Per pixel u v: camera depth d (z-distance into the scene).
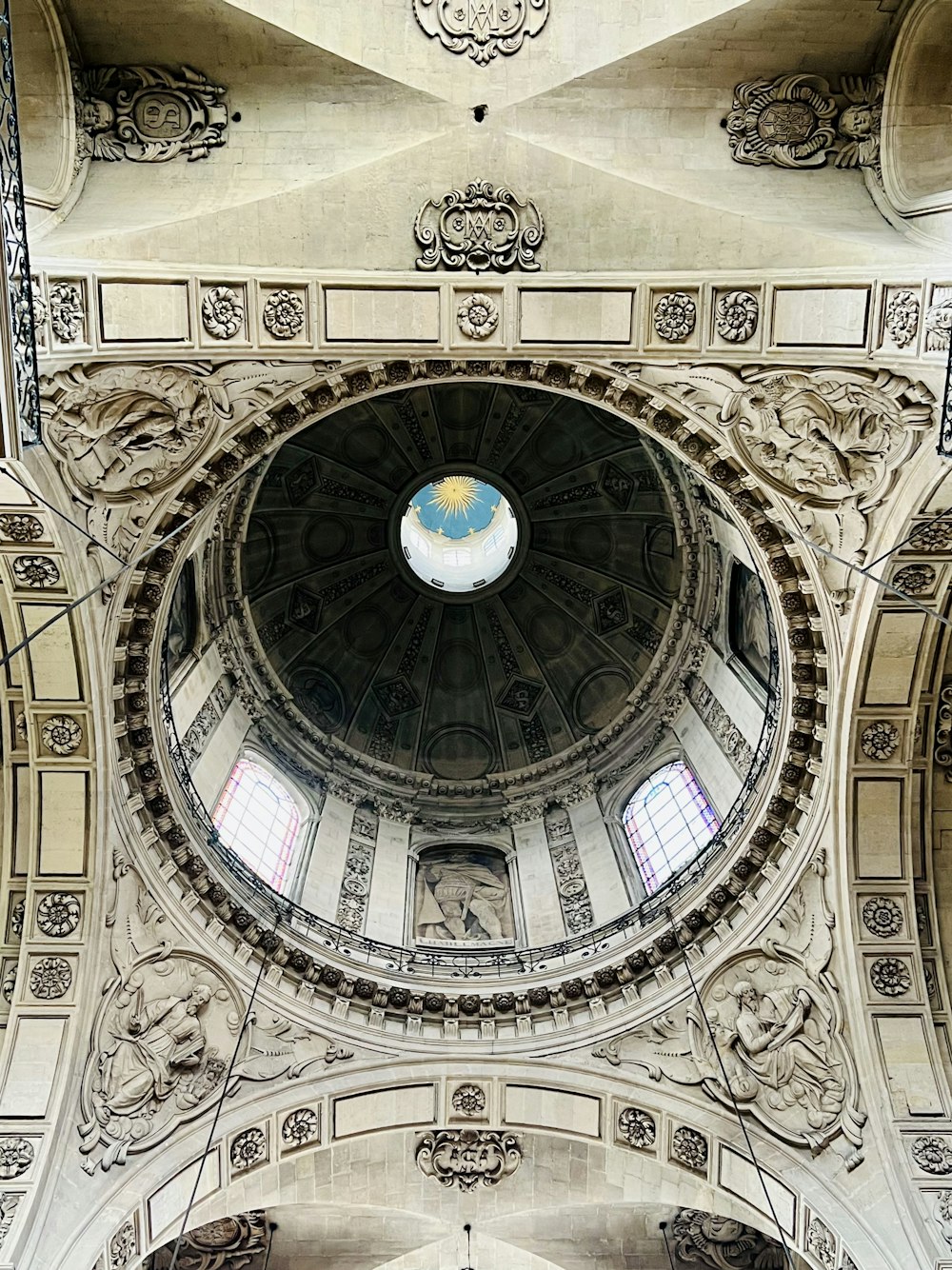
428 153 14.98
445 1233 17.94
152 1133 15.73
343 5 15.18
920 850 17.00
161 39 15.07
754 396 15.08
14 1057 15.35
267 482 27.83
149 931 16.83
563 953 19.39
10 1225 13.88
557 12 15.33
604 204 14.85
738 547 20.42
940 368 13.77
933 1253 14.27
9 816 16.30
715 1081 16.78
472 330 14.70
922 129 15.23
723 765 21.05
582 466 28.88
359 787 25.66
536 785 26.22
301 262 14.52
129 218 14.40
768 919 17.47
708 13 14.96
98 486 14.76
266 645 26.84
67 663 15.54
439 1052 17.66
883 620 15.82
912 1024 16.22
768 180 15.46
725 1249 17.98
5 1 11.66
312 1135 16.75
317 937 18.92
